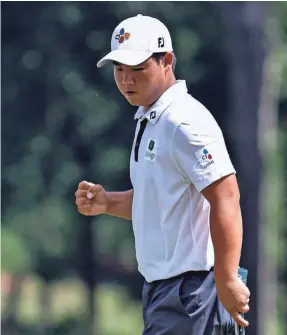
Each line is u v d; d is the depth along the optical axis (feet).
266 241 252.42
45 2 291.79
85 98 290.76
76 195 66.33
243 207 247.50
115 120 294.05
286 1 265.34
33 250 296.51
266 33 256.52
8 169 296.10
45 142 293.84
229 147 265.95
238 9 253.03
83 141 294.87
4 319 296.10
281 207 291.17
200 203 58.44
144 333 59.98
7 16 293.23
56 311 306.76
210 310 58.49
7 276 296.71
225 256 56.34
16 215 295.07
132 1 284.20
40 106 297.94
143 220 59.31
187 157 57.16
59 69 292.81
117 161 290.97
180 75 291.99
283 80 273.95
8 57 295.89
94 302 307.99
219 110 296.51
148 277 59.52
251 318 242.99
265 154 263.90
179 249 58.34
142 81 58.23
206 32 290.15
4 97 296.92
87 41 292.81
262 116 255.09
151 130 58.59
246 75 253.44
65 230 298.76
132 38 58.13
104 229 307.58
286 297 287.07
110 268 326.65
